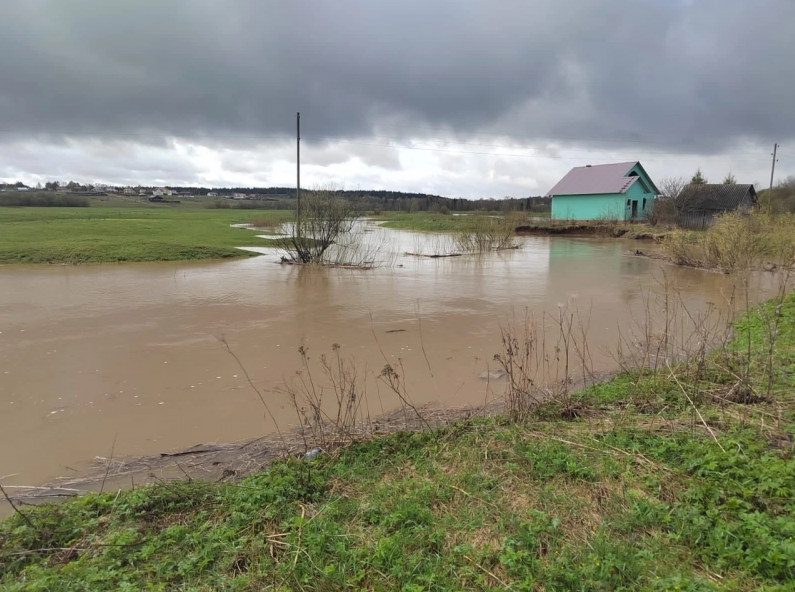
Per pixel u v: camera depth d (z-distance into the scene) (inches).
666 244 818.8
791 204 1583.4
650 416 186.1
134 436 201.0
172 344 322.7
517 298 480.4
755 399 194.2
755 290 516.1
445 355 301.1
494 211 2310.5
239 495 142.1
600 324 371.2
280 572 110.1
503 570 108.4
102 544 123.2
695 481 135.7
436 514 130.0
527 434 174.1
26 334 343.6
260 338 337.1
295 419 215.2
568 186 1692.9
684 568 105.7
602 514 126.7
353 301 464.8
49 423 212.1
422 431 185.6
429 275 649.6
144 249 795.4
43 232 1020.5
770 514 119.2
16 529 129.9
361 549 115.8
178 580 110.3
